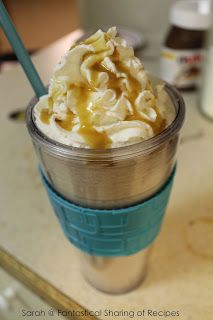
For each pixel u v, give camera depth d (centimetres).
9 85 59
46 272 30
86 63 22
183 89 53
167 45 51
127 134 20
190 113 49
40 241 33
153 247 31
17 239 33
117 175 20
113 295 29
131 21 69
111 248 25
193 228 33
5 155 43
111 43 22
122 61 22
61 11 142
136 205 22
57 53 67
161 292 28
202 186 37
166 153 21
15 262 31
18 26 138
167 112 22
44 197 37
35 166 41
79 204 23
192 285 28
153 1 65
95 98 21
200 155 41
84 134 20
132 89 21
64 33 133
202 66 49
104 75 21
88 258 27
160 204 24
